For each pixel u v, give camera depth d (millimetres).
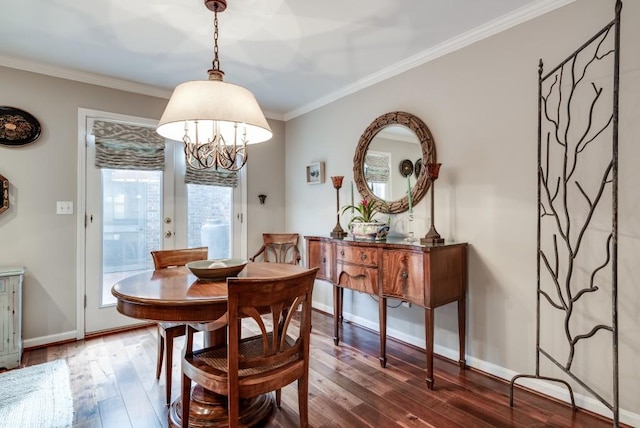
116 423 1748
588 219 1660
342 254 2717
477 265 2332
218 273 1826
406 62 2750
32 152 2738
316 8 2031
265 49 2539
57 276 2840
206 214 3703
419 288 2148
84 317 2957
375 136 3045
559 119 1950
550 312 1995
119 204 3170
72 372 2299
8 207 2637
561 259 1946
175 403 1856
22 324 2674
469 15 2135
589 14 1835
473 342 2354
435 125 2586
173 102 1656
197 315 1466
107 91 3086
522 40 2102
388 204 2902
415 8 2047
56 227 2836
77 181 2936
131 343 2824
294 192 4137
